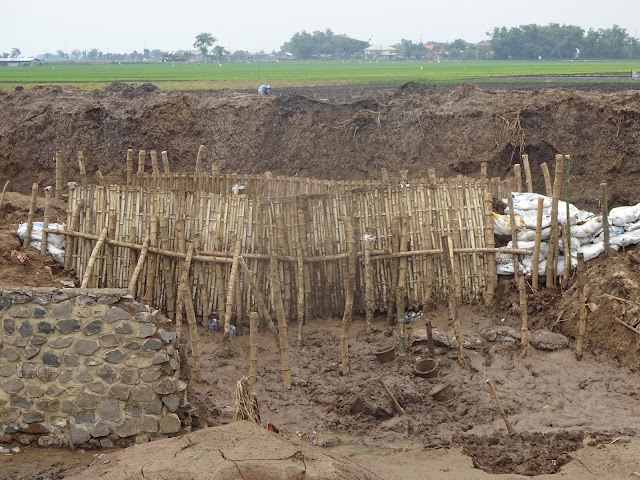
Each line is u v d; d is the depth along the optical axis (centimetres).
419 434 1246
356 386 1380
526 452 1155
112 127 2834
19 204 2222
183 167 2759
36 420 1112
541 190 2423
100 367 1105
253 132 2750
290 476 898
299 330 1606
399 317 1480
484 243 1677
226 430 998
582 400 1337
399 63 12256
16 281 1611
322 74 7206
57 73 8069
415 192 1677
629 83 4306
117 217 1670
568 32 13862
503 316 1641
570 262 1658
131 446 1059
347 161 2633
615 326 1474
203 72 8156
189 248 1636
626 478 1064
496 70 7550
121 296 1106
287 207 1667
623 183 2384
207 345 1590
